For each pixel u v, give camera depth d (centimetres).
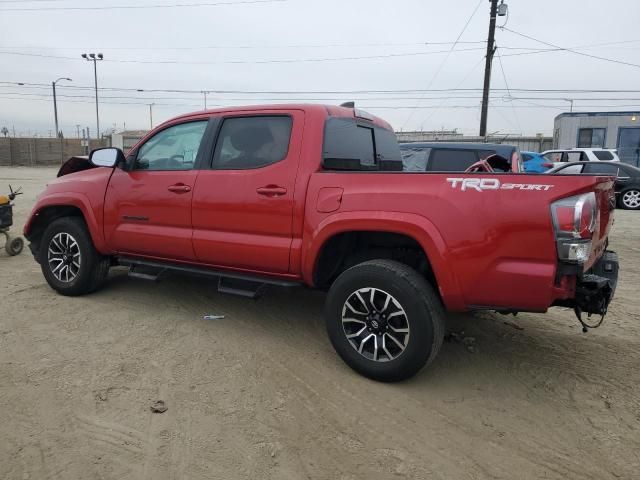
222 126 429
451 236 319
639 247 884
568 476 262
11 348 392
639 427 307
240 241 402
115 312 477
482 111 2627
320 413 313
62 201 508
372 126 464
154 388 336
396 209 336
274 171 389
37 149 4453
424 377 364
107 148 476
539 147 3181
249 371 364
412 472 262
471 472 263
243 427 296
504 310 320
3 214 696
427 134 3691
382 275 338
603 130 2812
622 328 473
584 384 360
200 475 255
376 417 311
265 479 254
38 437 281
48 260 523
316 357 390
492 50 2542
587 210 294
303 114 391
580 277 306
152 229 453
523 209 303
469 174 320
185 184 431
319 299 532
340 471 261
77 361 372
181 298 523
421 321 329
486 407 327
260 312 488
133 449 273
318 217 365
